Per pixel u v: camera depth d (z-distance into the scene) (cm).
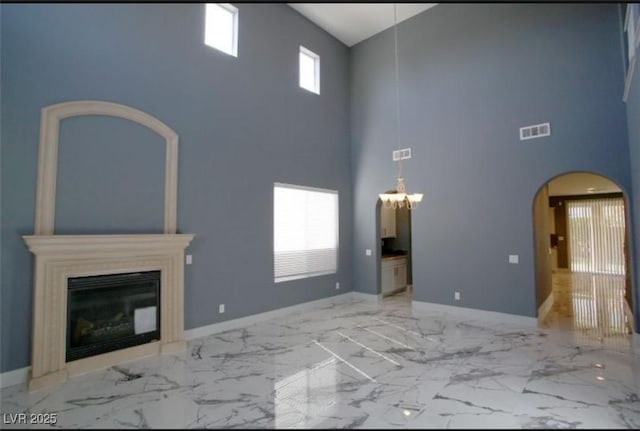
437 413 264
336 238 714
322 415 264
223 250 502
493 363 364
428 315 581
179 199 453
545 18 514
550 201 1128
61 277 339
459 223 589
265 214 566
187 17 475
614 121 455
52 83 351
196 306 466
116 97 398
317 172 672
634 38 367
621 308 605
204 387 314
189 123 469
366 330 495
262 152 567
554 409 268
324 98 699
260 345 432
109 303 376
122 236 377
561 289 794
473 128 579
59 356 333
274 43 600
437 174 618
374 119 719
